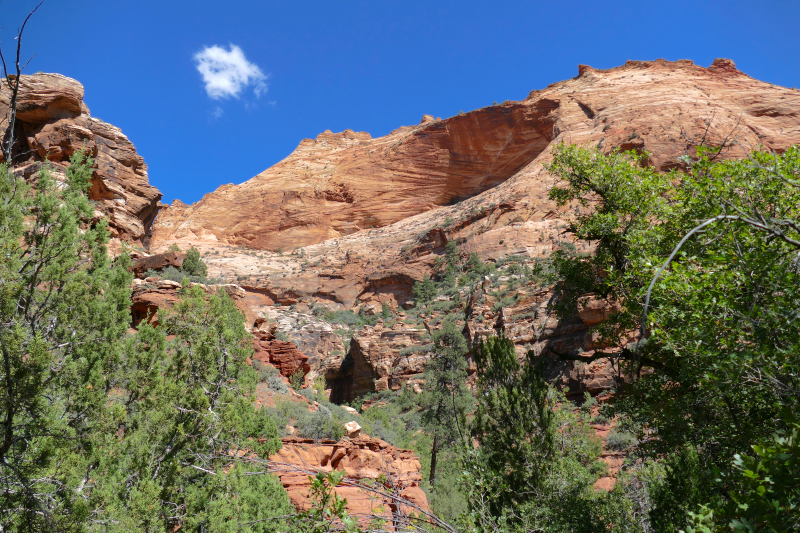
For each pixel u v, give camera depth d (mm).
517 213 90188
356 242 123125
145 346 13570
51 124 48312
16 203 10953
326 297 98062
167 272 42906
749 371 6684
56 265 11055
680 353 8164
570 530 13320
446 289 81250
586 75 139375
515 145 130875
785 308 6211
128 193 54594
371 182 144000
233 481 11883
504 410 14992
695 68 133375
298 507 16062
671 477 12109
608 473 22312
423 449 35500
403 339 67938
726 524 3734
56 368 10773
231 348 15547
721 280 7230
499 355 16594
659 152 85562
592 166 14133
